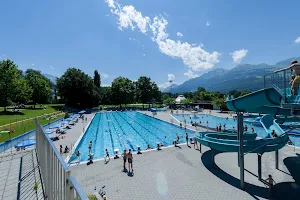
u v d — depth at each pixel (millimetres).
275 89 8125
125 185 11062
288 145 19406
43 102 75750
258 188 10586
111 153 19812
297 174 12367
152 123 39781
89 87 67250
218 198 9633
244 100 9844
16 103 56844
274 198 9539
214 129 29047
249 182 11328
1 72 43531
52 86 117250
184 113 53906
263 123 18547
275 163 13484
